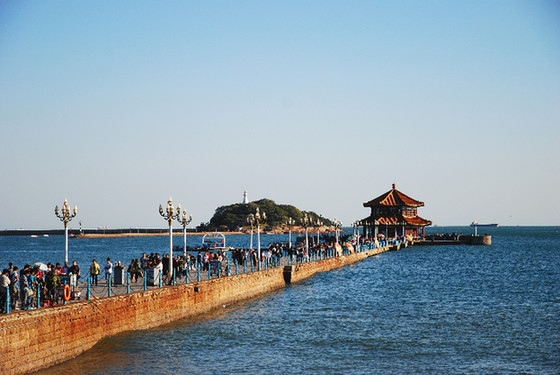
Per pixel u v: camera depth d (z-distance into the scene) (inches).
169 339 1433.3
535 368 1278.3
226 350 1380.4
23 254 6397.6
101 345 1291.8
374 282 2886.3
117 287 1596.9
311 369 1253.7
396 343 1488.7
